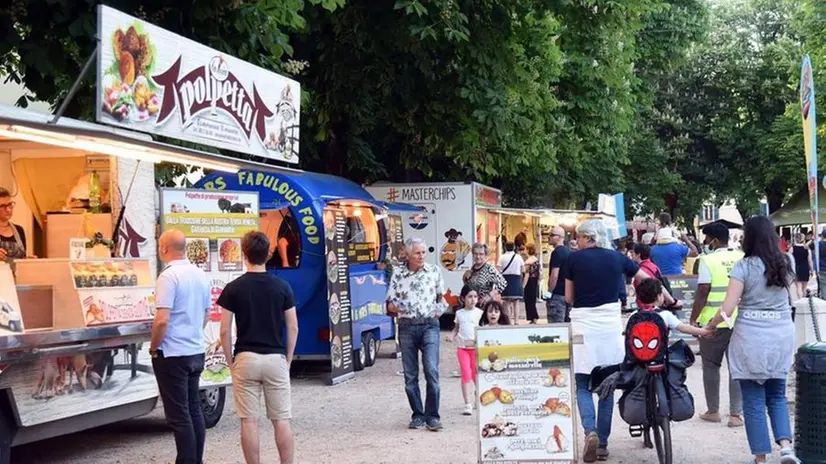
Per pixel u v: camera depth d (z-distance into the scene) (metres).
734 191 47.19
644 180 42.53
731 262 10.59
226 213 11.52
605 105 25.73
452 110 20.09
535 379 8.46
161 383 8.01
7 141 10.09
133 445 10.16
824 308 10.64
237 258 11.47
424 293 10.72
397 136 22.55
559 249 15.45
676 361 8.30
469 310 11.75
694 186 46.69
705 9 35.97
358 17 18.58
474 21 19.14
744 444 9.55
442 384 14.28
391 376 15.38
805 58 10.32
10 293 7.89
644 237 24.17
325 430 10.88
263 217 15.25
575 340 8.59
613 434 10.28
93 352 9.09
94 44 10.45
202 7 11.17
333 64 19.92
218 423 11.62
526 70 21.45
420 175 23.92
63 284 8.76
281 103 9.90
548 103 23.02
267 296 8.02
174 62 8.02
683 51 35.88
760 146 45.75
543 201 33.75
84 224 10.28
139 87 7.55
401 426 11.05
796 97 44.88
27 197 10.49
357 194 17.08
